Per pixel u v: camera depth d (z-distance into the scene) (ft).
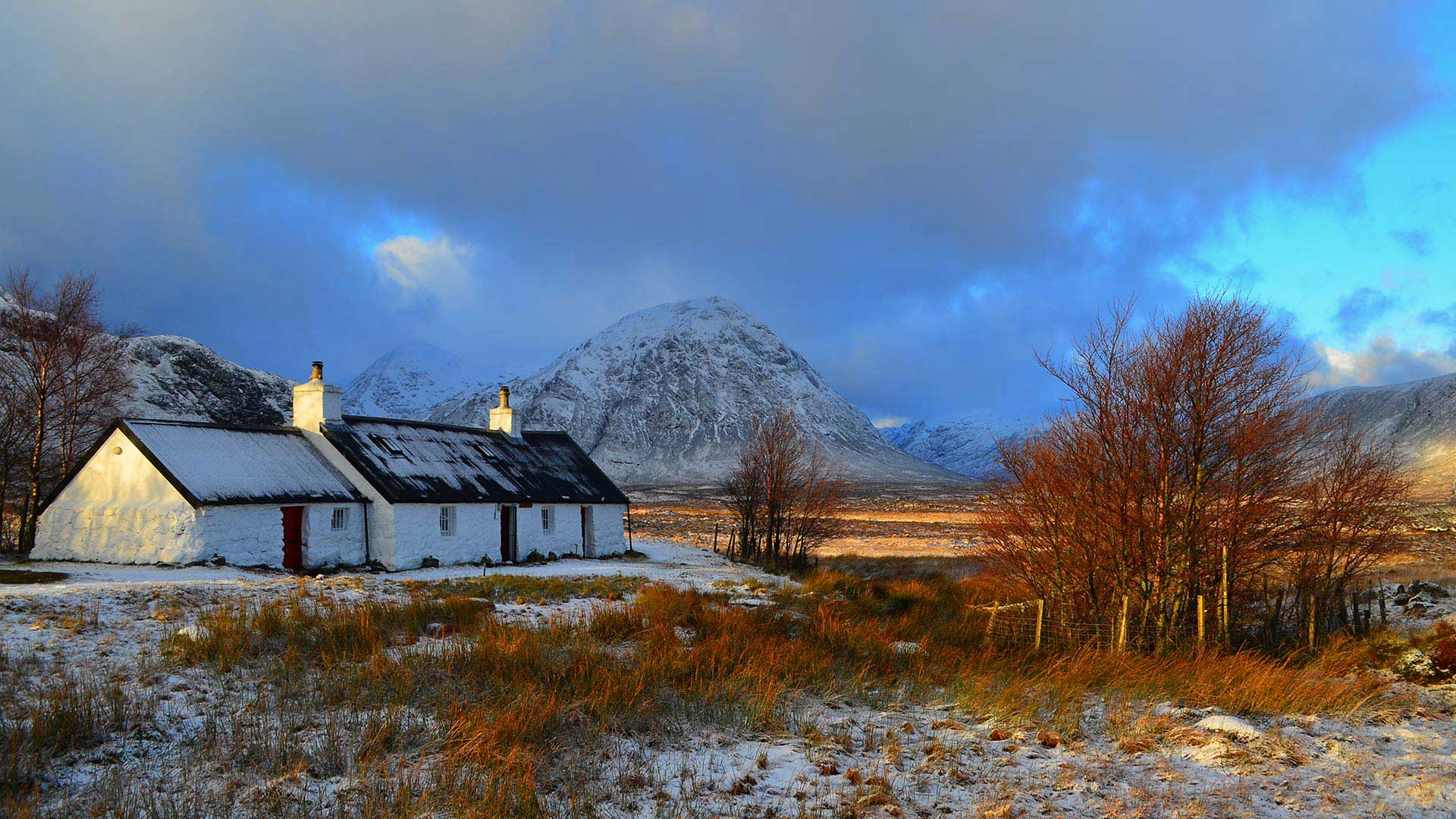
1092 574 55.26
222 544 87.81
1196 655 46.91
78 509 90.89
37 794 24.20
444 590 72.95
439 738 29.73
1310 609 57.00
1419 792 25.29
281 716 31.45
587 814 23.80
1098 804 24.77
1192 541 51.72
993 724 34.45
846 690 40.22
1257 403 51.65
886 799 25.12
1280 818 23.45
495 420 136.15
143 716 30.48
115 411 118.42
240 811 23.63
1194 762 29.04
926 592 83.76
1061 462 55.77
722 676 39.17
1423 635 50.42
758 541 139.95
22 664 36.17
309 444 105.70
